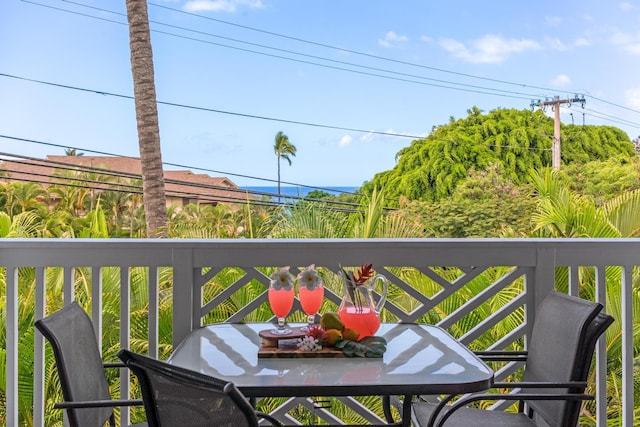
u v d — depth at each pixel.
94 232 6.62
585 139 24.64
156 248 2.83
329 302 4.05
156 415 1.70
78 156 33.91
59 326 2.02
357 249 2.89
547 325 2.39
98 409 2.18
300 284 2.43
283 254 2.87
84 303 4.87
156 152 12.80
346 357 2.12
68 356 2.00
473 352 2.32
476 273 2.91
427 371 1.96
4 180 22.11
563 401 2.13
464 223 19.27
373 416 3.00
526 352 2.54
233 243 2.84
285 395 1.82
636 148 25.28
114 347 4.40
